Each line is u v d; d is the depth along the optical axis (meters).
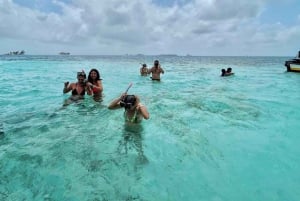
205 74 19.00
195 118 6.15
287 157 4.14
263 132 5.28
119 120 5.76
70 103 7.44
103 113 6.34
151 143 4.58
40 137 4.75
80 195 3.03
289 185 3.34
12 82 12.65
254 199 3.03
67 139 4.66
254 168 3.78
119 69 23.70
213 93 9.80
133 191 3.13
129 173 3.55
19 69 21.72
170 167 3.75
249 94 9.74
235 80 14.90
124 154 4.12
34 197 2.98
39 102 7.68
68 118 5.94
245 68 28.38
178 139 4.80
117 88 10.91
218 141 4.75
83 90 8.30
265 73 20.56
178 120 5.94
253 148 4.47
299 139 4.92
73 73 18.41
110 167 3.70
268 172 3.67
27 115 6.19
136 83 12.70
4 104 7.39
